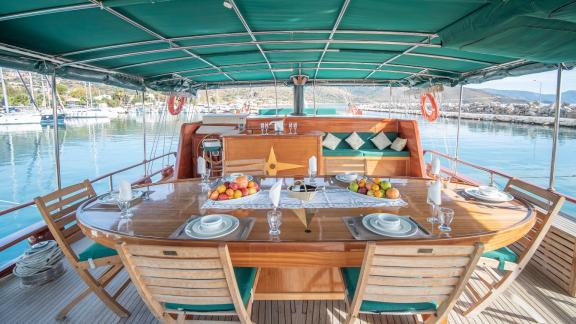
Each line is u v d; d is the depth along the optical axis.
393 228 1.57
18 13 2.36
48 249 2.61
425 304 1.53
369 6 2.72
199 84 7.88
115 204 2.03
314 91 8.05
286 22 3.25
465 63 4.81
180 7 2.66
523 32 2.11
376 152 5.32
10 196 9.20
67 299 2.31
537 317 2.01
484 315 2.07
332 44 4.22
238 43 3.92
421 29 3.33
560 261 2.38
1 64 3.07
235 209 1.91
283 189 2.32
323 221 1.70
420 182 2.54
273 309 2.12
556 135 3.11
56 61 3.65
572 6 1.47
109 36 3.24
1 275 2.61
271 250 1.46
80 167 12.34
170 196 2.20
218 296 1.39
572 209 6.85
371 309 1.53
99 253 1.97
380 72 6.63
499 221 1.69
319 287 2.10
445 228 1.59
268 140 4.08
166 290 1.39
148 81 6.03
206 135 5.19
